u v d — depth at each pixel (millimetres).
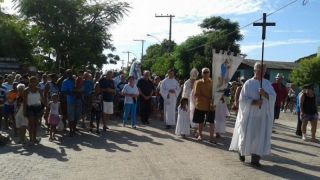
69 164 10148
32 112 12602
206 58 51719
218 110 14578
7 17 41500
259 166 10344
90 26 42438
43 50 43375
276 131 18000
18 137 14156
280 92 16953
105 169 9680
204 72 13508
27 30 41656
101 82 15609
